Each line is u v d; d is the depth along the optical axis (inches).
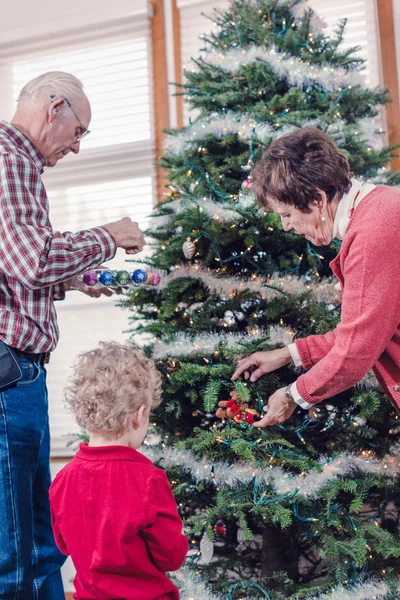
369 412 74.7
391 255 55.0
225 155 90.5
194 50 125.5
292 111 87.7
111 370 54.4
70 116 68.6
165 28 128.0
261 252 83.8
